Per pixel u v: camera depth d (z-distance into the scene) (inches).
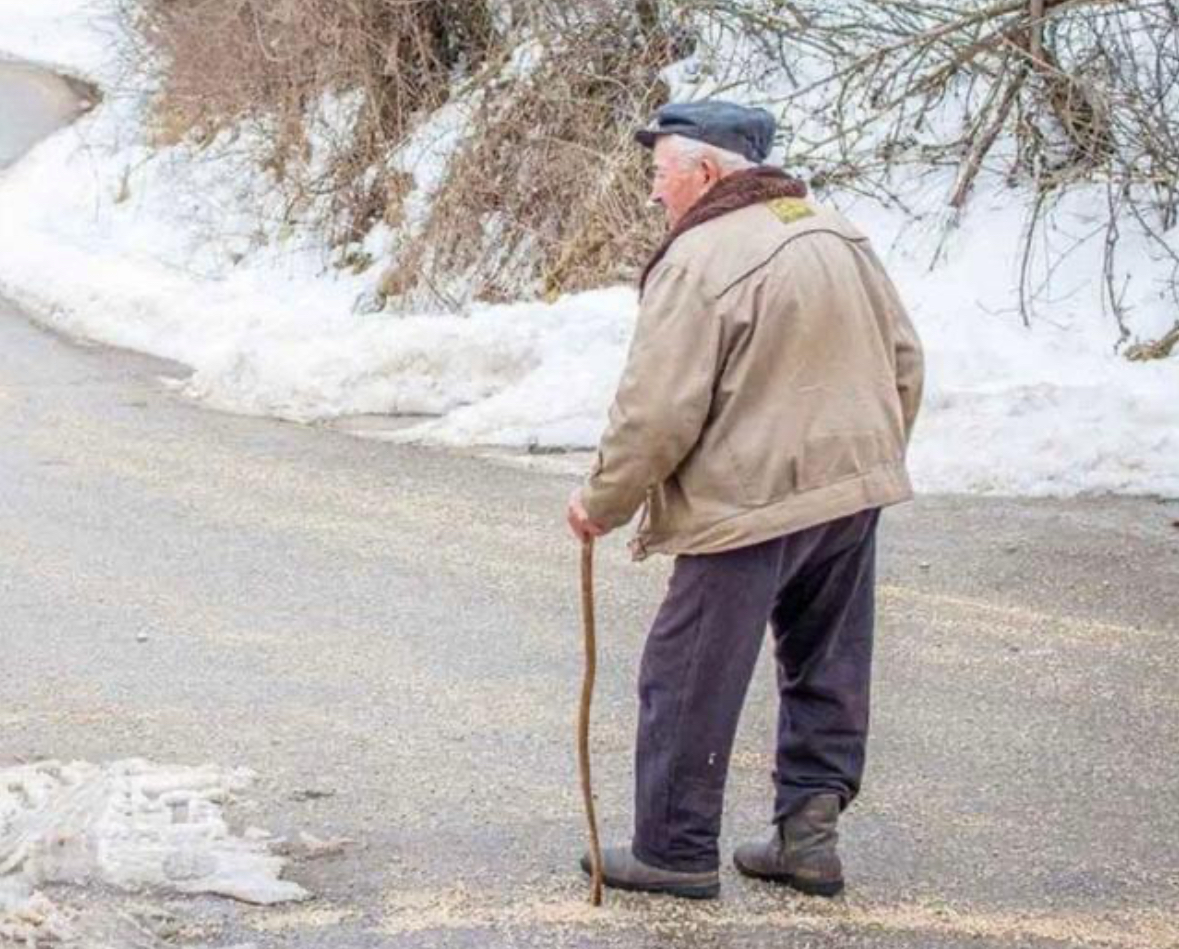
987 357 1039.0
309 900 465.7
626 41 1352.1
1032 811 531.8
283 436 1055.6
